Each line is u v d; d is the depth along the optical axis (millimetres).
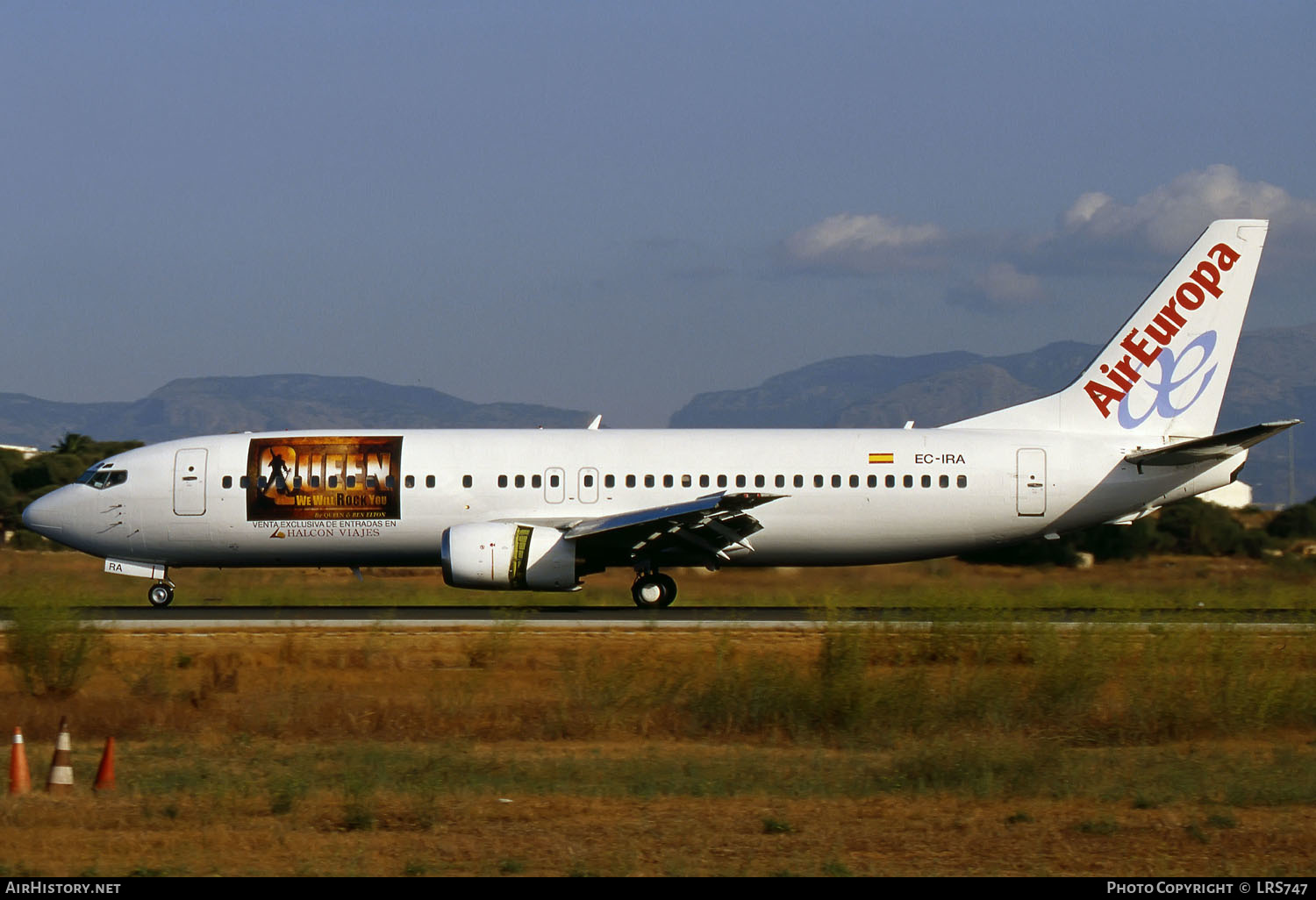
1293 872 47812
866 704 80938
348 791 59344
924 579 175625
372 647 106062
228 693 91312
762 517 137875
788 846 50906
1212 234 140875
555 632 112938
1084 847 51156
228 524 138625
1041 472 138375
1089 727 81312
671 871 47031
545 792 60719
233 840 51562
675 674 92312
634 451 139125
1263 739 80000
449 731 79375
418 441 139875
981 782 61938
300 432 142125
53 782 61500
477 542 131125
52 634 94250
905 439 140125
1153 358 141750
